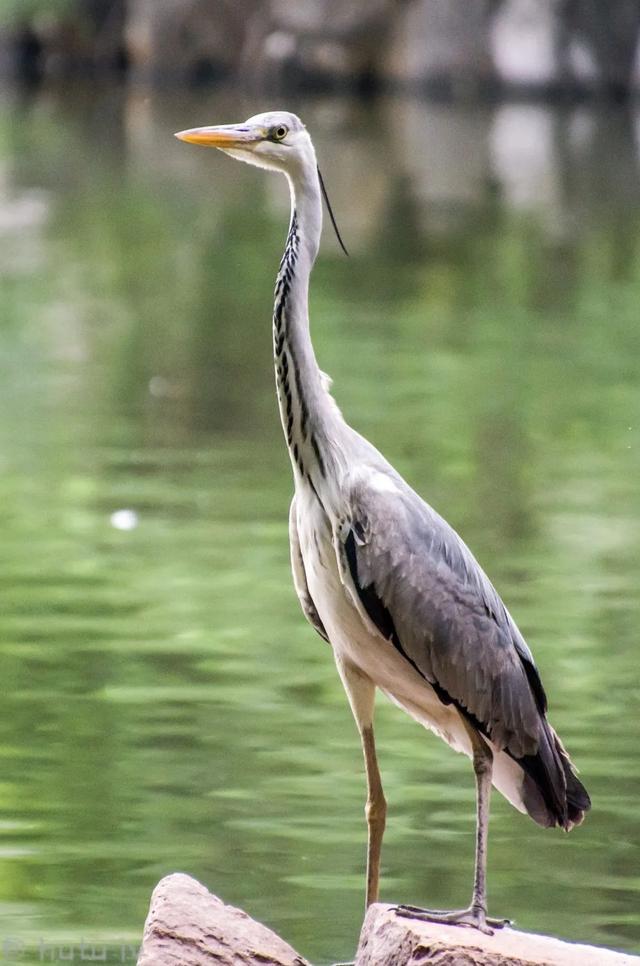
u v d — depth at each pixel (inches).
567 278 1108.5
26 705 421.1
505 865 347.9
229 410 751.7
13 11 2252.7
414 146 1743.4
